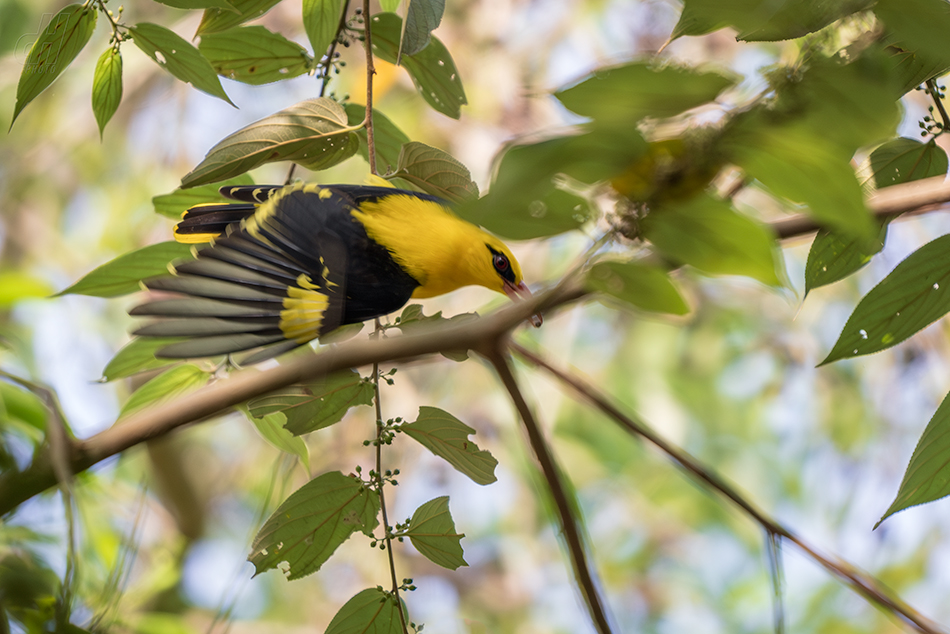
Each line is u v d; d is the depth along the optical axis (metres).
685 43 11.98
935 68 3.63
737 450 15.87
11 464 4.62
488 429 14.02
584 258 2.73
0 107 15.15
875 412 14.02
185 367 5.96
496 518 15.51
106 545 6.27
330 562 14.52
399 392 13.04
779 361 15.16
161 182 14.56
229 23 6.12
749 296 15.09
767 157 2.35
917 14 2.60
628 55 2.42
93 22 5.21
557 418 15.21
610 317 15.69
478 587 15.05
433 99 6.74
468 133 13.02
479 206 2.26
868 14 2.74
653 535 16.97
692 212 2.46
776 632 4.01
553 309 3.28
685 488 15.97
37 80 5.03
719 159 2.40
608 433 15.73
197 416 3.60
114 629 5.14
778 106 2.46
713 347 15.29
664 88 2.28
